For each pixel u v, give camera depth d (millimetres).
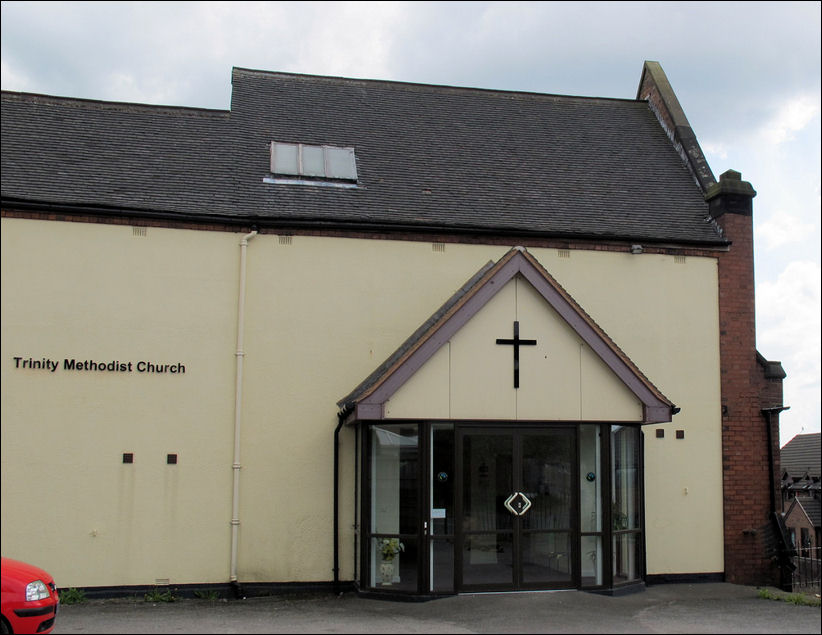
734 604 11539
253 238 12797
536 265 11609
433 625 9586
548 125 16812
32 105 14211
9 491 11484
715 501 13688
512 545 11445
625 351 13703
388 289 13125
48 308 11945
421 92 17016
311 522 12391
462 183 14539
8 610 8555
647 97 18453
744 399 14039
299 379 12648
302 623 9750
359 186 13961
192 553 11961
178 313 12375
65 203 12062
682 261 14141
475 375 11375
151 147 13875
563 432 11766
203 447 12203
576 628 9484
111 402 11977
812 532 32750
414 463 11328
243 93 15672
